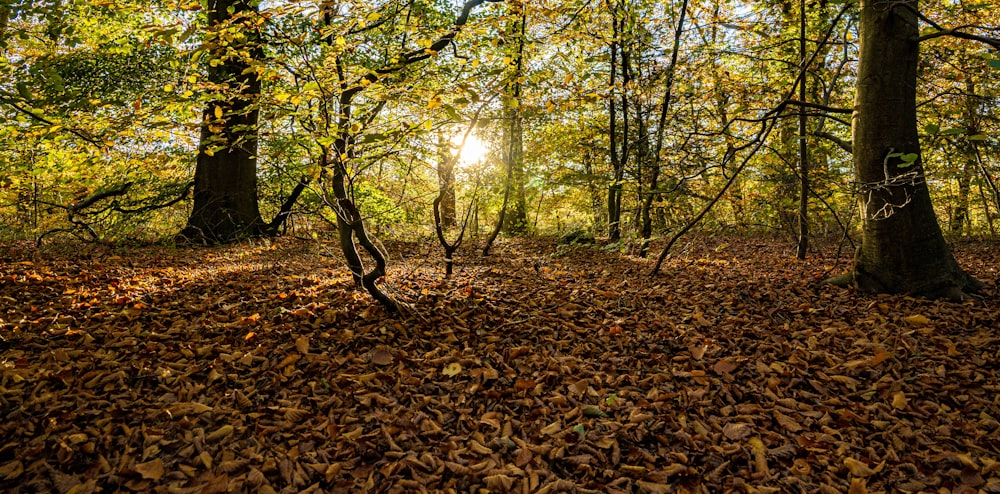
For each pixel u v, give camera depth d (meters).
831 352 3.98
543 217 18.02
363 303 4.70
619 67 9.78
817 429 3.05
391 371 3.58
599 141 11.48
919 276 5.00
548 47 7.23
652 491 2.47
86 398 2.88
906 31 4.94
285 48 4.09
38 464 2.35
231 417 2.88
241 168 9.23
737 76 8.91
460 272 7.02
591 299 5.50
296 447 2.69
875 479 2.58
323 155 3.67
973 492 2.42
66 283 4.91
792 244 9.86
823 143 9.05
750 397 3.39
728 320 4.69
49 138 4.54
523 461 2.69
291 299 4.81
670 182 8.13
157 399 2.97
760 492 2.48
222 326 4.02
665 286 6.13
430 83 3.74
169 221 9.60
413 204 9.06
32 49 5.95
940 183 10.57
